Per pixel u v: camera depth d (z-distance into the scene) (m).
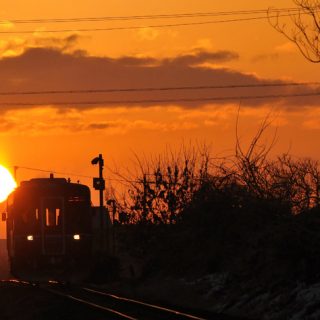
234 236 103.19
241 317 71.12
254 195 96.56
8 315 81.75
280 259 83.19
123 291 104.88
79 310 76.69
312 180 86.31
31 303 86.44
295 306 70.06
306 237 80.19
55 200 106.75
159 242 120.69
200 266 109.12
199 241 110.62
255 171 96.38
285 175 91.69
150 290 103.25
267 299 76.56
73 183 108.44
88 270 108.44
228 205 104.12
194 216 110.00
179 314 68.06
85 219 107.69
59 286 109.25
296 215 84.62
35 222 106.00
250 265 90.75
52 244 105.94
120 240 127.69
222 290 89.38
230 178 105.31
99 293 93.50
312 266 79.00
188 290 96.12
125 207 126.94
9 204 114.06
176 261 115.06
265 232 89.62
